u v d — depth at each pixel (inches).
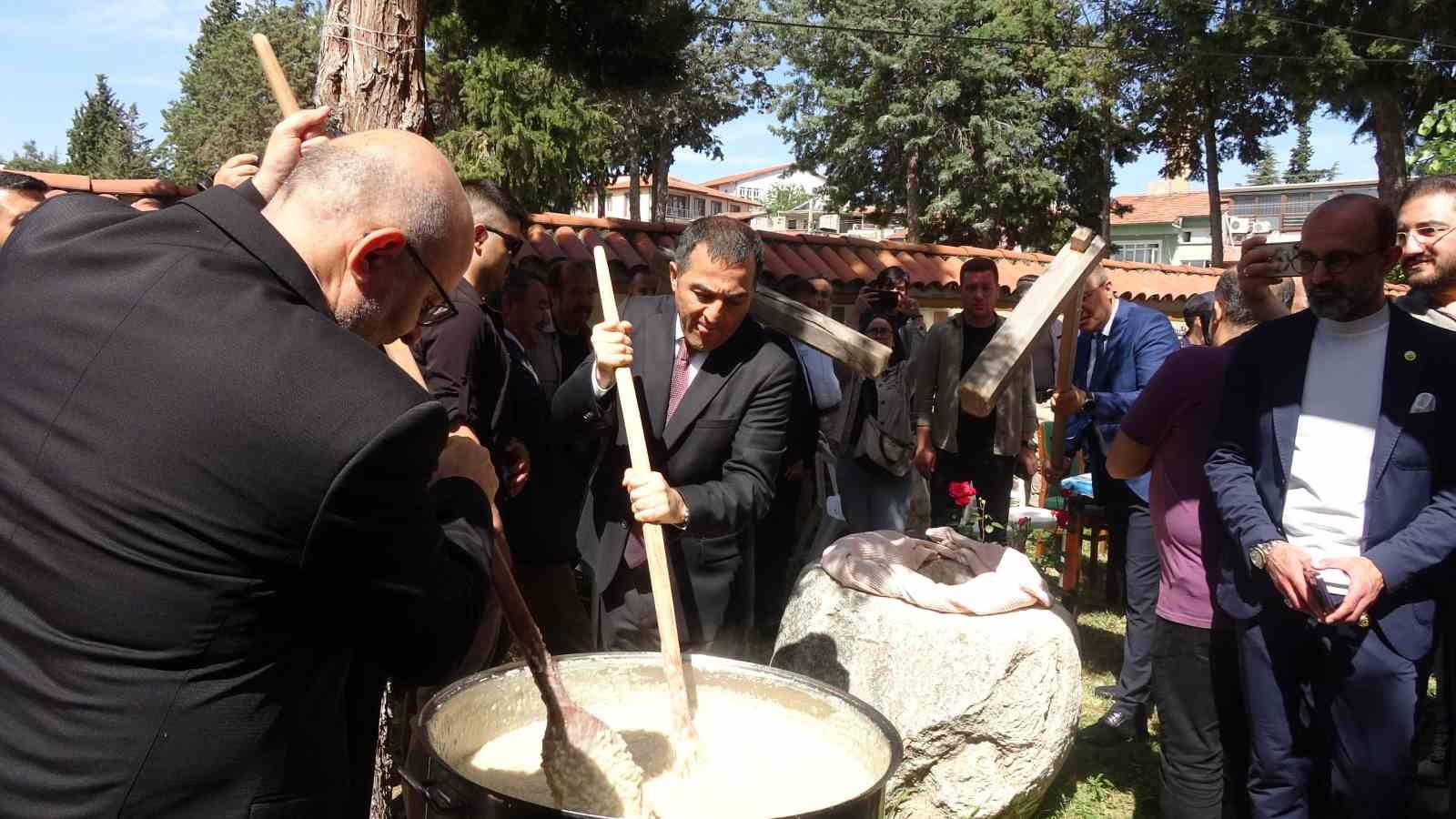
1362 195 93.9
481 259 121.6
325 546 46.3
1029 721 121.8
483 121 907.4
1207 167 1250.6
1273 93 1115.3
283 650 48.1
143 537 44.9
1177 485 115.8
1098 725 159.6
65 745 45.1
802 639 130.1
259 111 1546.5
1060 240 1295.5
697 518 93.0
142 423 45.3
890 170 1355.8
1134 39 936.3
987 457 201.0
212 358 45.6
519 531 134.8
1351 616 87.5
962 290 199.8
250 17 1620.3
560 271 191.2
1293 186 2256.4
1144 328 170.9
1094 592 241.1
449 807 60.0
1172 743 116.2
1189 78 1061.8
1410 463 91.9
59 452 46.1
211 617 45.5
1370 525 92.8
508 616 65.3
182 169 1664.6
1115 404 161.5
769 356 100.3
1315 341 98.5
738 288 95.0
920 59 1275.8
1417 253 129.7
